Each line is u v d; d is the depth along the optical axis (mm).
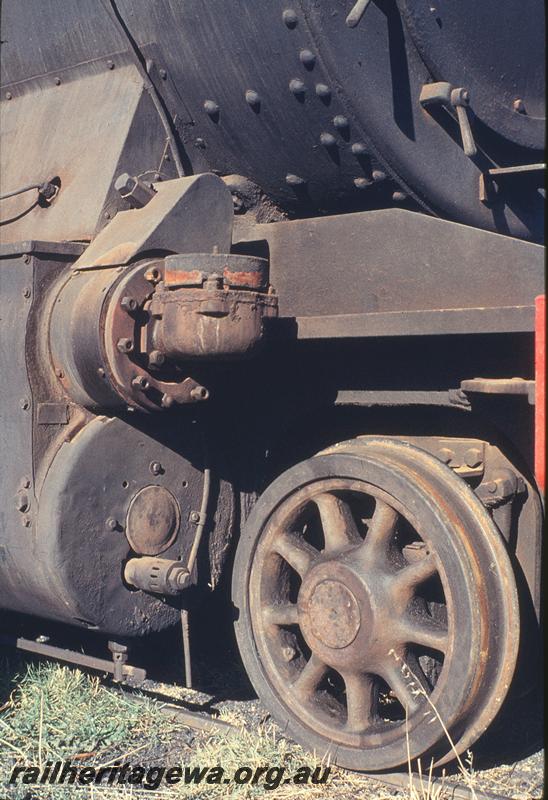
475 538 3674
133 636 4305
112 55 4645
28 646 4676
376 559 3855
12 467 4289
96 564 4176
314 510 4227
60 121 4809
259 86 4105
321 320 3875
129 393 3967
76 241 4418
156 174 4469
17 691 4664
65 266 4301
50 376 4254
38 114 4969
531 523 3857
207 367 4109
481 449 3957
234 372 4289
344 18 3816
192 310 3805
